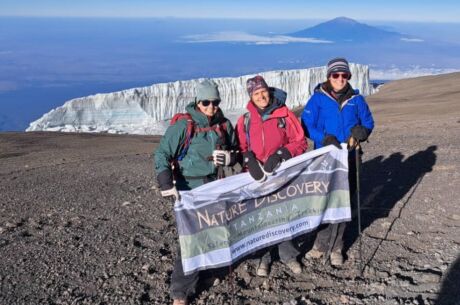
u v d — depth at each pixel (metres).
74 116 69.69
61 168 12.73
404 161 8.94
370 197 6.54
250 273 4.38
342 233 4.45
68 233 5.79
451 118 17.80
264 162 4.02
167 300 3.98
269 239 4.09
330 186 4.23
